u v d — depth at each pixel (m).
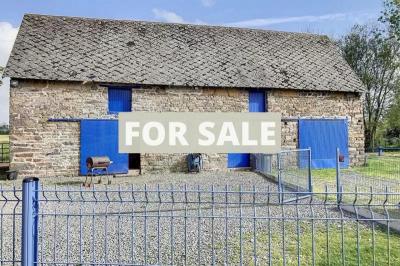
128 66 17.77
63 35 18.53
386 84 34.34
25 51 16.91
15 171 15.45
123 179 15.77
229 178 15.84
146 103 17.38
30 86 15.97
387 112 34.53
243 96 18.64
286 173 11.72
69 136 16.39
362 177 16.20
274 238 7.07
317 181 14.95
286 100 19.20
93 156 16.17
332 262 5.82
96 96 16.75
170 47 19.78
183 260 5.90
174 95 17.69
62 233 7.31
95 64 17.33
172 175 16.91
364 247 6.51
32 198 4.64
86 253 6.21
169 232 7.40
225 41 21.34
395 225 7.59
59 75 16.19
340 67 21.84
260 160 17.58
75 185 14.09
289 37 23.33
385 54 33.81
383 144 35.69
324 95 19.94
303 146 19.34
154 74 17.67
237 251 6.35
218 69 18.98
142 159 17.28
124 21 20.78
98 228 7.70
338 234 7.32
